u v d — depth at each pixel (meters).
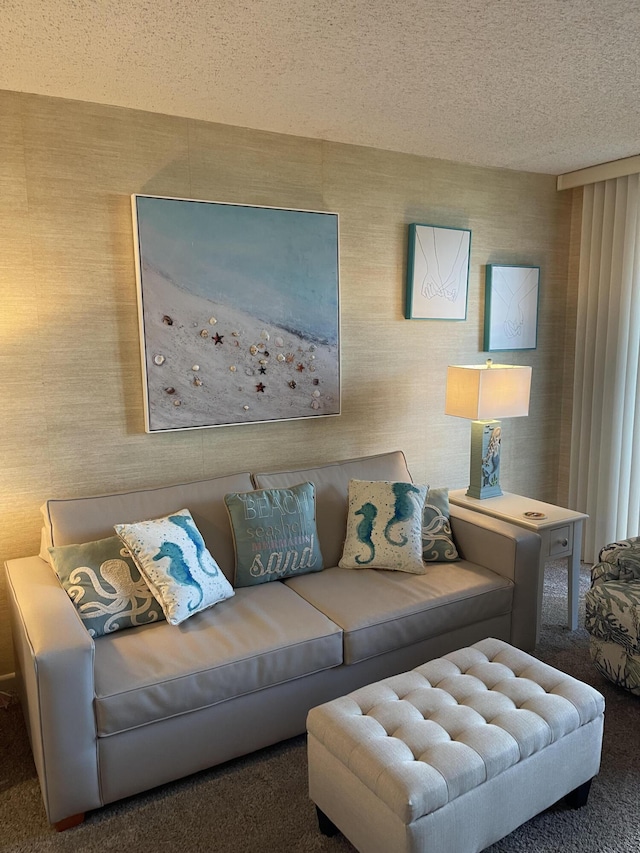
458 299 3.57
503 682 1.91
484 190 3.62
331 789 1.71
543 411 4.14
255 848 1.78
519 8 1.77
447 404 3.28
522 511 3.10
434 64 2.17
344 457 3.33
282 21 1.83
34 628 1.85
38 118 2.39
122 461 2.71
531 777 1.69
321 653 2.18
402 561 2.72
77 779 1.81
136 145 2.58
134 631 2.18
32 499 2.56
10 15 1.76
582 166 3.66
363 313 3.28
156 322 2.66
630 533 3.78
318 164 3.04
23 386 2.48
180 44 1.98
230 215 2.78
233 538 2.60
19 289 2.43
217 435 2.93
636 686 2.39
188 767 1.99
